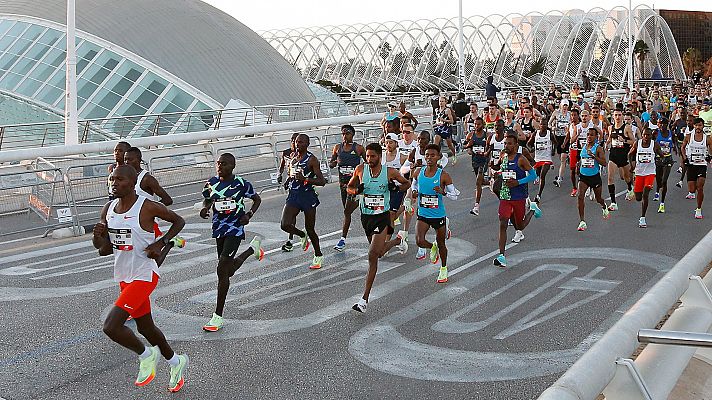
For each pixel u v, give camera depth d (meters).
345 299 8.71
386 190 8.33
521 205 10.54
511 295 8.78
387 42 83.44
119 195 5.69
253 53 39.84
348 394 5.91
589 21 75.50
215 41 38.12
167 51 35.59
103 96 31.44
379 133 25.00
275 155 18.73
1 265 10.80
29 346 7.13
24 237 12.97
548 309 8.17
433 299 8.66
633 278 9.48
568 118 22.12
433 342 7.15
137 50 35.06
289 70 42.56
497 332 7.43
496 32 78.94
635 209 15.06
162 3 39.34
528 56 76.38
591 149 12.82
